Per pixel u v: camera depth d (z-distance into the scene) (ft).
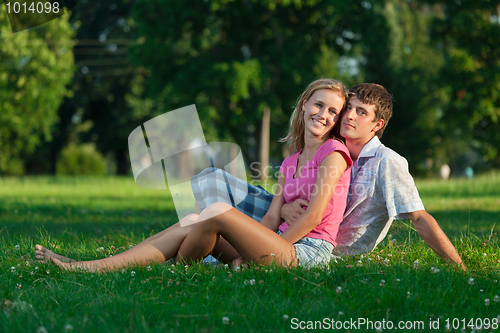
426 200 31.94
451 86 64.85
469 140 92.27
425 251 11.88
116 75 101.30
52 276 9.37
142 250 9.78
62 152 120.37
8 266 10.44
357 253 10.52
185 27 69.56
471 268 10.21
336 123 10.28
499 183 43.62
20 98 77.00
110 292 8.02
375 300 7.61
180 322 6.84
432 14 77.10
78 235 17.08
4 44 72.28
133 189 52.80
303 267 9.25
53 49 79.97
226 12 66.39
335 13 62.49
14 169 114.93
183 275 8.94
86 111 106.42
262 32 70.64
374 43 66.64
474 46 65.31
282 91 70.90
